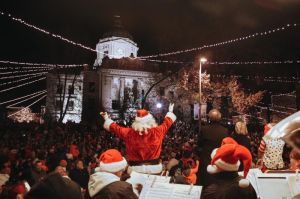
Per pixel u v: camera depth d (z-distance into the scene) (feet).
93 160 43.78
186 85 161.38
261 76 125.08
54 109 205.87
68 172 35.94
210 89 156.56
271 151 18.52
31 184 28.55
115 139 70.33
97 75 208.03
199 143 20.01
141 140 18.42
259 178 13.46
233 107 162.09
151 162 18.33
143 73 208.13
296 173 13.17
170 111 19.66
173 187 12.48
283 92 133.69
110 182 12.16
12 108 222.89
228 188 11.21
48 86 205.98
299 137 5.34
